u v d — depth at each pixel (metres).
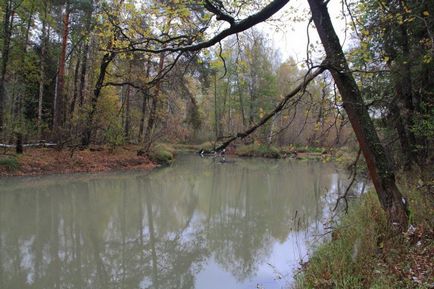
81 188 15.34
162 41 5.15
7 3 18.83
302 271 6.33
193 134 41.09
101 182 16.89
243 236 9.54
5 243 8.70
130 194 14.98
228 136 5.76
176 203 13.83
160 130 25.11
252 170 24.23
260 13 4.91
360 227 6.35
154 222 11.11
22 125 19.09
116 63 19.61
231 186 17.69
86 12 18.73
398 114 9.24
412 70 7.56
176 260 8.01
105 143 23.94
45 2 20.70
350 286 4.66
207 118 42.72
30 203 12.48
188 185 17.73
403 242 5.25
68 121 21.61
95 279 7.01
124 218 11.43
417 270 4.40
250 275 6.91
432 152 9.03
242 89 34.56
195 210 12.76
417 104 8.65
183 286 6.65
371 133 5.45
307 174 22.06
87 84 24.06
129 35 5.25
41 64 22.23
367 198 8.53
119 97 26.53
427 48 7.26
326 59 5.21
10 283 6.63
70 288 6.57
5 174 16.19
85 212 11.84
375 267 4.89
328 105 5.82
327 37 5.21
